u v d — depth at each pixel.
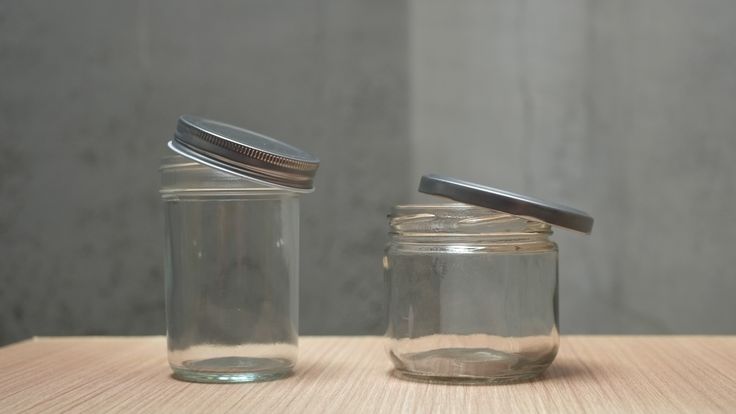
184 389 0.72
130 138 1.38
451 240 0.71
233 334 0.73
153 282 1.38
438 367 0.71
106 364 0.80
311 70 1.35
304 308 1.36
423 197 1.34
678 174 1.32
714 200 1.32
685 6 1.32
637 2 1.32
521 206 0.70
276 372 0.74
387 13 1.34
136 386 0.73
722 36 1.31
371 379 0.74
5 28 1.39
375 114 1.34
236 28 1.36
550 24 1.32
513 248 0.71
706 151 1.32
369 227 1.35
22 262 1.39
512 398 0.69
